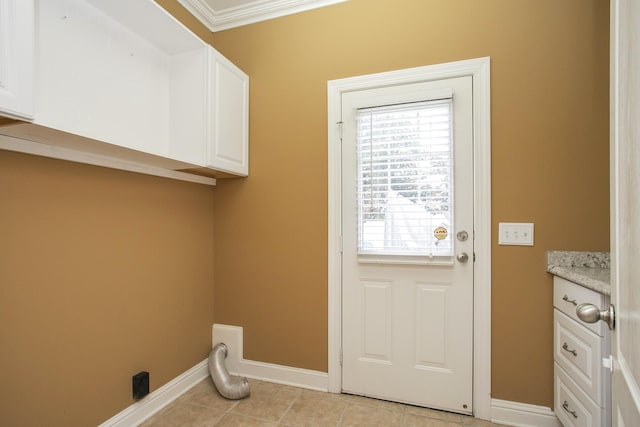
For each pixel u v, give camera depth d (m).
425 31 1.84
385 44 1.92
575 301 1.36
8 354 1.18
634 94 0.60
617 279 0.73
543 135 1.65
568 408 1.42
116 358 1.59
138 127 1.68
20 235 1.22
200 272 2.17
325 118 2.04
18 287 1.21
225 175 2.14
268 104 2.17
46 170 1.30
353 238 1.97
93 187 1.49
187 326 2.05
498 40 1.72
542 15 1.66
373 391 1.93
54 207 1.33
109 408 1.55
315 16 2.07
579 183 1.60
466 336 1.77
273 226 2.15
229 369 2.23
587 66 1.60
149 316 1.78
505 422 1.69
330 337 2.01
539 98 1.66
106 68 1.52
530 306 1.66
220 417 1.74
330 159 2.02
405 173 1.86
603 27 1.58
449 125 1.78
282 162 2.13
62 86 1.33
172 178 1.93
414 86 1.86
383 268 1.92
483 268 1.73
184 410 1.80
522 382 1.67
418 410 1.81
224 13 2.22
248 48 2.22
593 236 1.58
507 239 1.69
